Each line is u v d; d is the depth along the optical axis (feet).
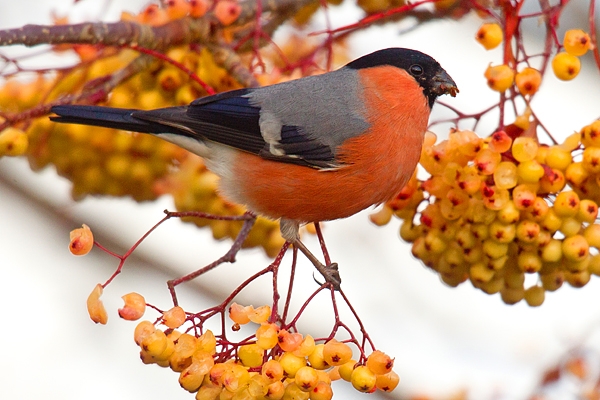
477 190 25.88
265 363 22.31
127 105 31.55
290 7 33.68
